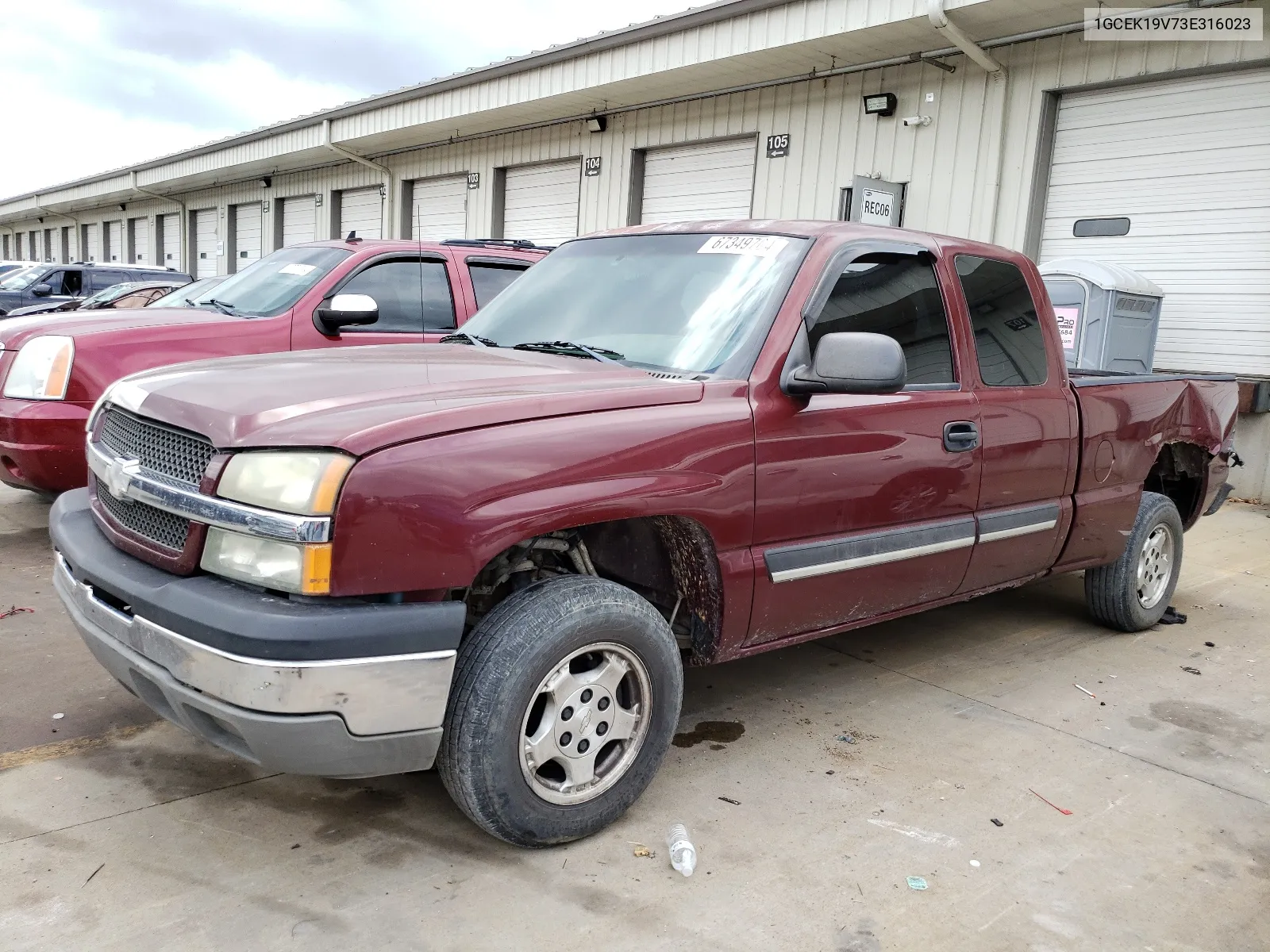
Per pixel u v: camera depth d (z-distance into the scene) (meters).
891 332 3.51
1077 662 4.53
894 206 10.81
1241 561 6.66
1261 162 8.54
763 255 3.37
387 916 2.38
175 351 5.48
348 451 2.25
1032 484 4.02
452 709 2.47
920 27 9.65
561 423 2.59
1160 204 9.18
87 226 36.19
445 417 2.42
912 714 3.82
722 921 2.43
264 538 2.26
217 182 25.58
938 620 5.14
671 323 3.31
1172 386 4.86
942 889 2.61
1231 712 3.98
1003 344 3.96
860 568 3.35
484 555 2.39
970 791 3.18
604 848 2.73
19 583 4.87
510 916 2.41
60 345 5.29
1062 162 9.83
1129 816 3.06
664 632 2.82
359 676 2.23
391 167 19.33
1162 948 2.41
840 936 2.39
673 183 13.70
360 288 6.20
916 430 3.46
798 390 3.03
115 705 3.53
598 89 12.86
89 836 2.67
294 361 3.09
